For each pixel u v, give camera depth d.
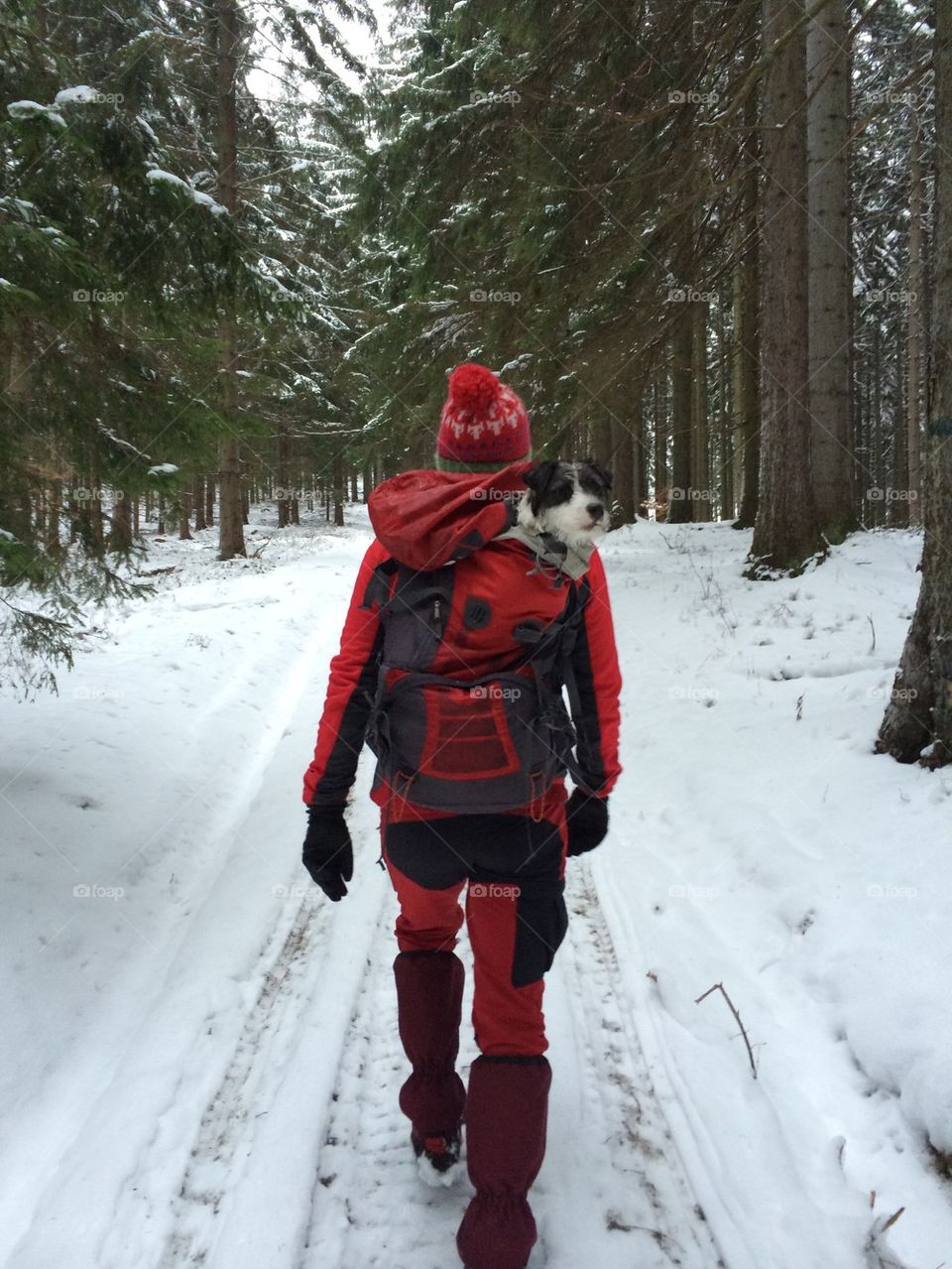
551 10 8.12
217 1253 2.06
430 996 2.16
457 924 2.26
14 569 3.81
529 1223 1.87
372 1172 2.32
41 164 4.18
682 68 8.21
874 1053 2.53
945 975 2.67
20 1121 2.53
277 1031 2.92
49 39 4.47
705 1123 2.44
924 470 4.02
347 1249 2.08
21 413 4.07
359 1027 2.94
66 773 4.70
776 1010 2.90
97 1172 2.30
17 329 4.08
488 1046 1.97
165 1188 2.26
